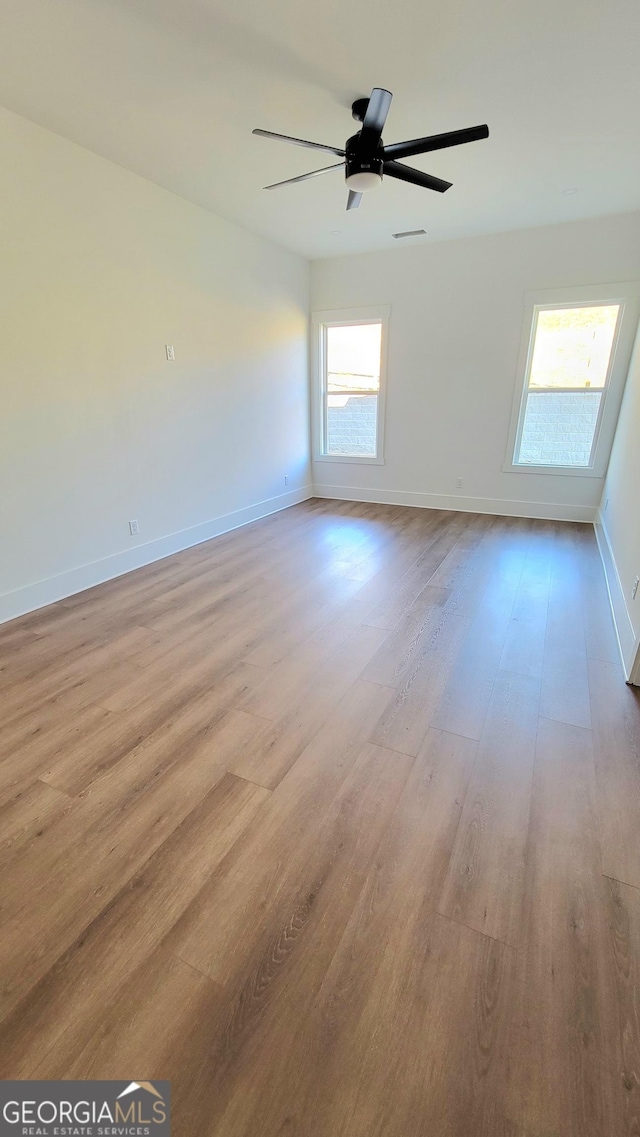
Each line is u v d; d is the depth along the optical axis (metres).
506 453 5.25
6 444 2.82
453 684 2.29
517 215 4.17
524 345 4.88
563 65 2.24
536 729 1.98
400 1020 1.04
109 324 3.32
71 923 1.24
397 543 4.44
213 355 4.31
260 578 3.62
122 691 2.24
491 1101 0.92
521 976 1.12
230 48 2.12
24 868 1.39
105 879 1.36
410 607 3.11
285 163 3.16
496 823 1.54
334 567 3.84
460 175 3.36
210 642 2.68
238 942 1.20
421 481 5.76
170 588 3.44
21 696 2.20
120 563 3.70
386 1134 0.88
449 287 5.01
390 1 1.87
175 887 1.33
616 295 4.42
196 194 3.67
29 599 3.07
